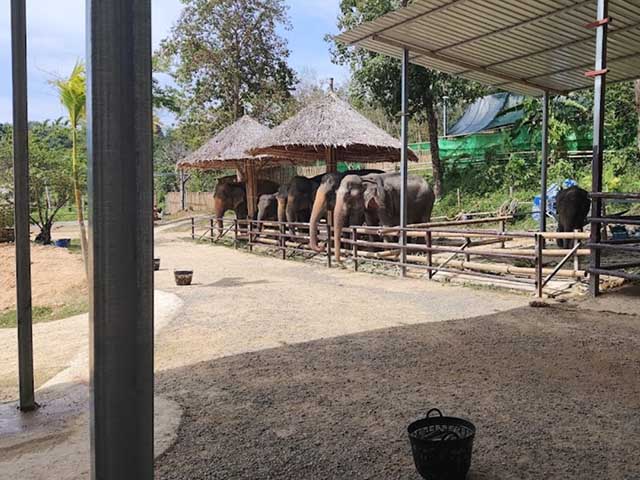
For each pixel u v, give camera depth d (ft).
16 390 14.08
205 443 9.97
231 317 20.59
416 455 8.29
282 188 46.09
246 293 25.85
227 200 56.54
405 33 27.71
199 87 80.02
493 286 24.71
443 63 32.45
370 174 39.29
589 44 29.71
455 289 24.90
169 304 23.38
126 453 5.05
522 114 75.41
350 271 32.24
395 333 17.37
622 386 12.15
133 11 4.88
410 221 39.55
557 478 8.35
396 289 25.70
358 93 68.03
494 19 26.02
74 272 34.24
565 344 15.46
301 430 10.41
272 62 80.53
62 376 14.73
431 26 26.78
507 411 10.93
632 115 62.75
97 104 4.81
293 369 14.10
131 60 4.89
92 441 5.07
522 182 66.44
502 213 54.08
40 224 55.06
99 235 4.87
